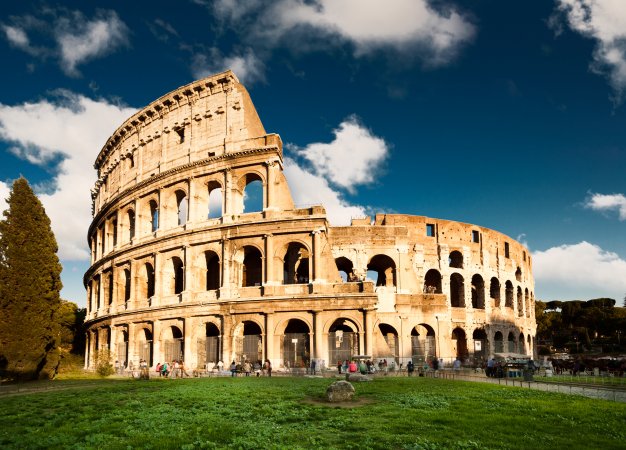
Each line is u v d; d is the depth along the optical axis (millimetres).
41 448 20500
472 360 85438
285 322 65000
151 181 79625
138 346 75562
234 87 75750
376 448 19734
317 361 62750
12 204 65500
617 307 167625
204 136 75938
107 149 95938
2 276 61594
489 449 19812
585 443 21234
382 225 83000
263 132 80438
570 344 161000
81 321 111500
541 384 48250
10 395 40062
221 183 72750
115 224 92250
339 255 78500
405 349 75875
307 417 26656
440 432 22750
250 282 73500
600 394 39781
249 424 24641
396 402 32062
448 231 90250
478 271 92438
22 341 60094
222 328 66750
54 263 66375
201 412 28594
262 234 67750
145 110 83500
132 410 29641
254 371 60656
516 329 99188
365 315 63500
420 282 85250
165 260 75000
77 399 35000
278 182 70625
